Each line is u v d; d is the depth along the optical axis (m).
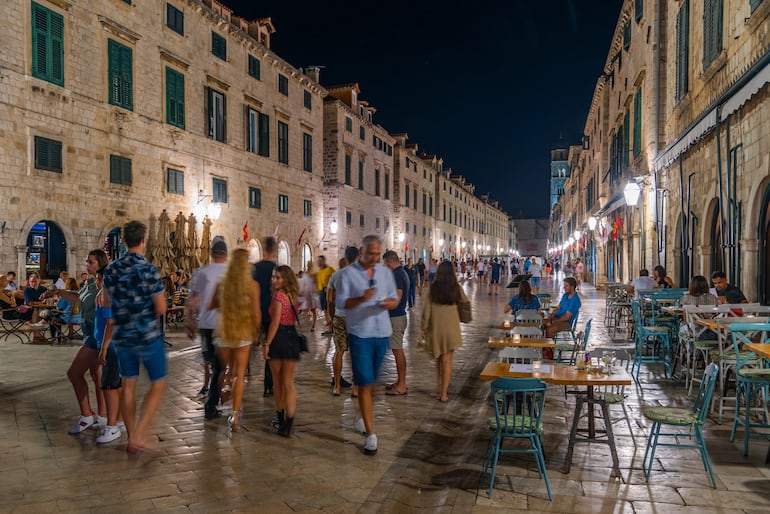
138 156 20.39
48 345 12.97
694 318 8.84
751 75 9.16
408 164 56.16
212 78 24.72
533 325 9.98
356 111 41.78
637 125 21.58
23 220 16.05
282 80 31.33
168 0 21.94
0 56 15.34
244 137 27.44
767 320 7.47
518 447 6.34
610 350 6.63
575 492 5.12
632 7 22.89
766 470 5.55
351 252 9.98
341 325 8.57
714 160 12.94
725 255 11.91
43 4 16.55
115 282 5.54
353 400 8.25
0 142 15.38
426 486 5.35
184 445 6.24
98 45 18.56
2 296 14.04
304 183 33.72
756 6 9.72
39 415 7.32
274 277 6.74
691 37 14.91
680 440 6.44
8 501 4.80
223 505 4.73
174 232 21.81
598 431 6.75
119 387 6.25
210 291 7.05
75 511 4.61
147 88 20.83
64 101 17.30
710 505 4.80
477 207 95.62
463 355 12.08
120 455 5.89
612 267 30.16
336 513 4.61
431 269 28.14
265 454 5.97
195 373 10.05
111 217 19.14
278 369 6.70
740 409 7.54
